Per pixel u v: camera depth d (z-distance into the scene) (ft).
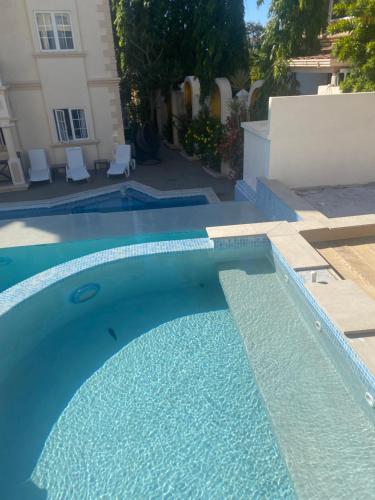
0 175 45.52
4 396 14.19
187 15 55.77
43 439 12.59
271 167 26.96
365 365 10.93
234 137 40.19
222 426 12.62
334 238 19.52
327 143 26.71
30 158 45.50
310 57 38.06
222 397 13.71
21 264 22.81
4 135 40.34
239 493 10.68
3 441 12.57
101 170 49.26
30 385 14.58
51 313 18.45
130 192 41.04
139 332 17.17
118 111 48.29
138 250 20.99
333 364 13.10
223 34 48.01
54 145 47.50
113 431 12.73
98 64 45.57
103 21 43.98
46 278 18.89
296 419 11.19
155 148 53.31
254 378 13.01
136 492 10.95
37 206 36.91
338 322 12.32
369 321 12.29
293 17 39.75
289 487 10.72
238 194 33.12
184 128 55.67
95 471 11.55
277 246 18.21
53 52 43.68
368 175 28.07
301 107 25.48
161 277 21.07
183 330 17.17
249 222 25.96
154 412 13.33
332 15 41.34
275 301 16.88
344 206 23.93
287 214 22.70
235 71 51.34
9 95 44.27
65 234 25.63
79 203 38.22
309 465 9.88
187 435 12.42
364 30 26.05
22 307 17.22
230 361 15.34
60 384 14.60
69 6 42.60
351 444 10.37
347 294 13.74
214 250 20.59
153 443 12.25
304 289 15.24
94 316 18.20
